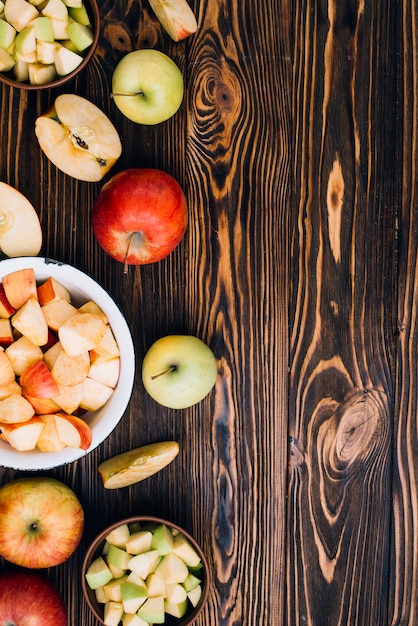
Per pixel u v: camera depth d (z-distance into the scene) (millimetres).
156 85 1006
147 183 992
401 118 1091
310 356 1083
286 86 1074
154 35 1051
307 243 1080
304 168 1079
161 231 1001
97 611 1016
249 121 1069
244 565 1077
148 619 1029
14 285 986
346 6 1082
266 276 1074
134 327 1057
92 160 1021
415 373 1095
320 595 1088
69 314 996
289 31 1073
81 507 1032
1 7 987
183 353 1021
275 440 1080
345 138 1083
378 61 1088
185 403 1034
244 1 1065
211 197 1064
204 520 1071
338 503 1089
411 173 1093
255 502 1078
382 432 1094
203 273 1066
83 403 1011
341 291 1086
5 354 985
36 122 1005
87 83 1043
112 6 1045
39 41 986
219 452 1072
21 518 1005
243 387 1074
